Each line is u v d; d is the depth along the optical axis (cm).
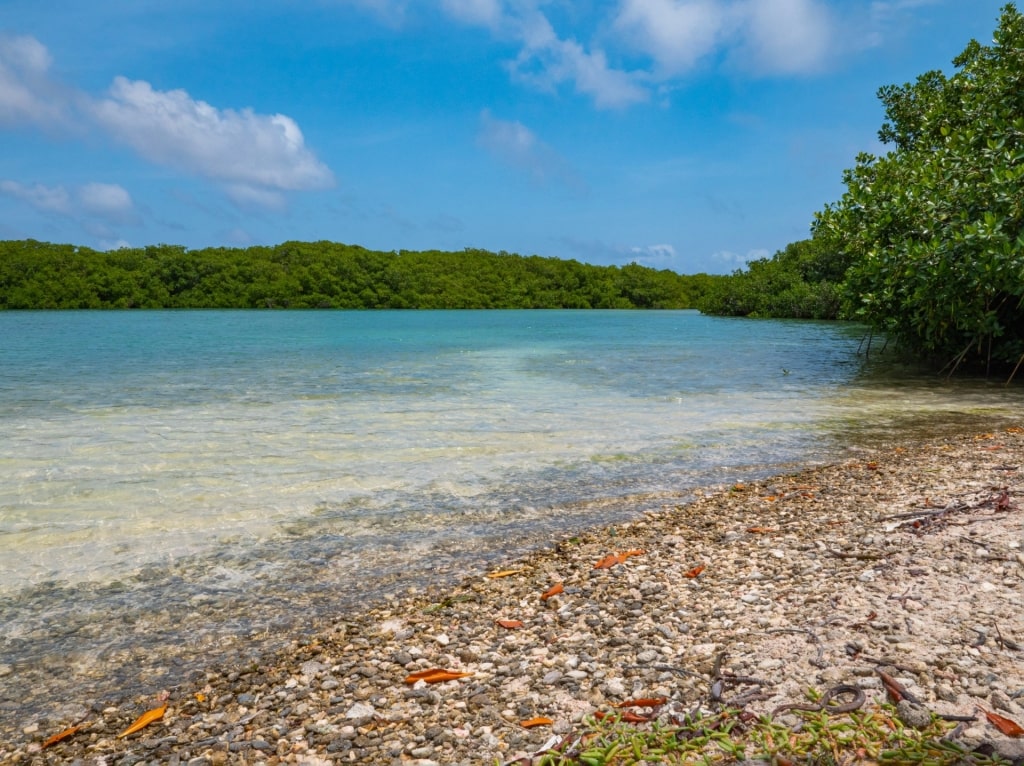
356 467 770
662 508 622
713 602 412
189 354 2216
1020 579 409
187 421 1034
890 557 461
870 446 857
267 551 530
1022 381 1480
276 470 757
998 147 1424
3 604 443
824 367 1789
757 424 1012
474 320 5103
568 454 831
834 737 271
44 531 573
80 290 7062
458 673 343
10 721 321
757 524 565
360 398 1263
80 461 795
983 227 1286
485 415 1088
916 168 1595
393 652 373
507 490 684
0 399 1240
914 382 1487
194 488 691
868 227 1608
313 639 393
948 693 296
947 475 683
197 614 428
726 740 273
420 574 484
